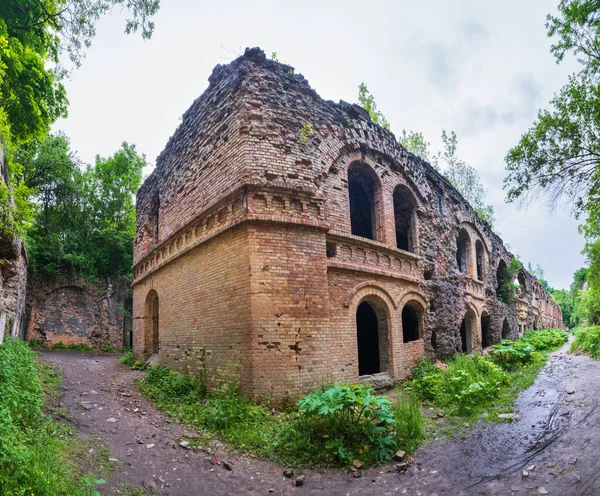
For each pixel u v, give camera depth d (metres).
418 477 6.29
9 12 10.45
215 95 11.26
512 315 26.38
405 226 16.38
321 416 7.46
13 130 13.45
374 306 12.70
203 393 9.97
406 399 10.10
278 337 8.82
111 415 8.23
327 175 11.24
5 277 11.62
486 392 10.45
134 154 29.83
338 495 5.80
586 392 10.28
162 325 13.49
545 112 10.98
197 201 11.73
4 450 4.66
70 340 22.70
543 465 6.32
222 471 6.36
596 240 24.14
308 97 11.18
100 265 24.78
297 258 9.45
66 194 24.98
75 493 4.64
